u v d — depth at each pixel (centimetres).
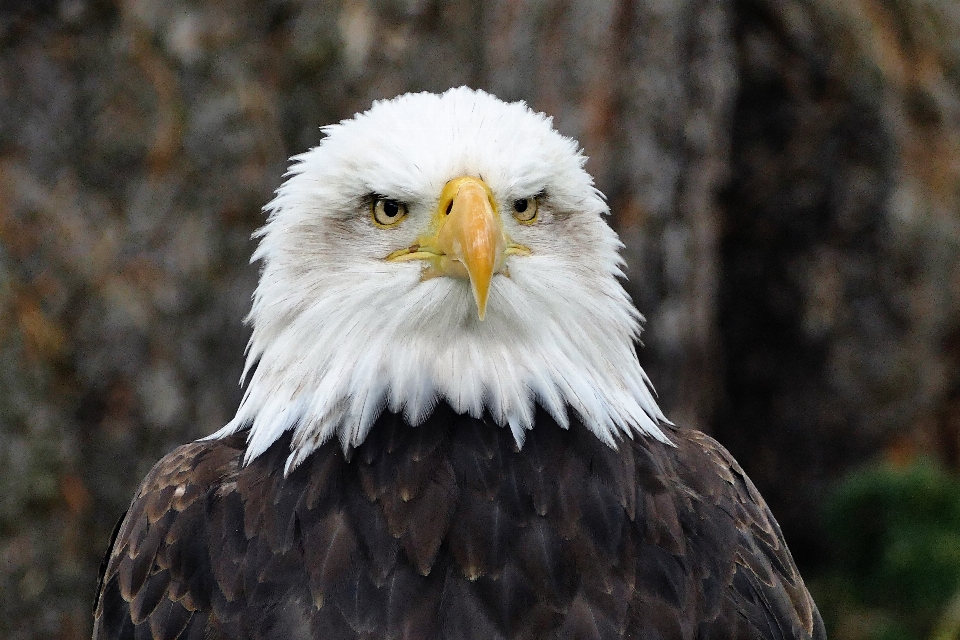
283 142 1357
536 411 679
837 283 1667
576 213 716
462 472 650
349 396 671
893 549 1383
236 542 638
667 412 1387
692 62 1405
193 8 1327
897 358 1658
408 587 609
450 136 685
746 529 693
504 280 684
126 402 1289
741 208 1689
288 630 599
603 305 718
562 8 1346
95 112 1302
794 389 1678
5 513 1247
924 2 1777
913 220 1664
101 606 696
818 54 1678
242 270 1312
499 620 602
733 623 638
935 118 1717
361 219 693
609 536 638
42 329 1275
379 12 1363
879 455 1656
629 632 610
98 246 1289
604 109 1352
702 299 1420
